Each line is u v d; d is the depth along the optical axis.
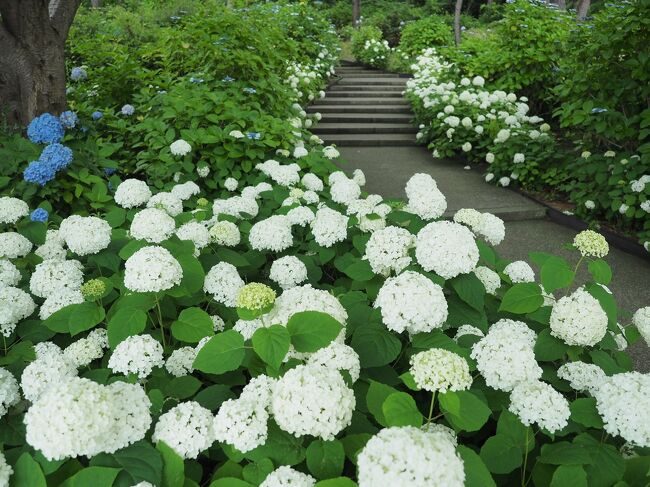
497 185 7.28
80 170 4.25
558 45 9.28
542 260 2.30
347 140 9.95
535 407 1.53
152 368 1.80
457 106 8.94
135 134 5.75
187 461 1.50
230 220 2.99
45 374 1.63
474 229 2.75
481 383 1.83
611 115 5.73
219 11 8.46
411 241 2.25
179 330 1.90
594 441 1.55
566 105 6.29
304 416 1.36
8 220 2.79
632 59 5.48
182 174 5.09
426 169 8.23
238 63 6.54
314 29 14.59
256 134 5.22
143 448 1.39
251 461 1.48
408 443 1.16
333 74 13.66
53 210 4.15
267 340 1.53
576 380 1.80
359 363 1.71
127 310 1.88
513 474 1.65
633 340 2.24
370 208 2.78
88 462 1.53
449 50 11.80
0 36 4.78
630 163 5.45
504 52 9.77
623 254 5.19
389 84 13.35
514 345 1.64
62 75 5.18
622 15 5.73
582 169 5.89
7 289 2.07
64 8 5.08
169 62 7.56
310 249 2.71
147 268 1.88
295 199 3.37
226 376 1.86
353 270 2.30
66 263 2.28
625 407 1.48
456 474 1.15
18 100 5.01
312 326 1.60
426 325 1.79
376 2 25.02
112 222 2.99
